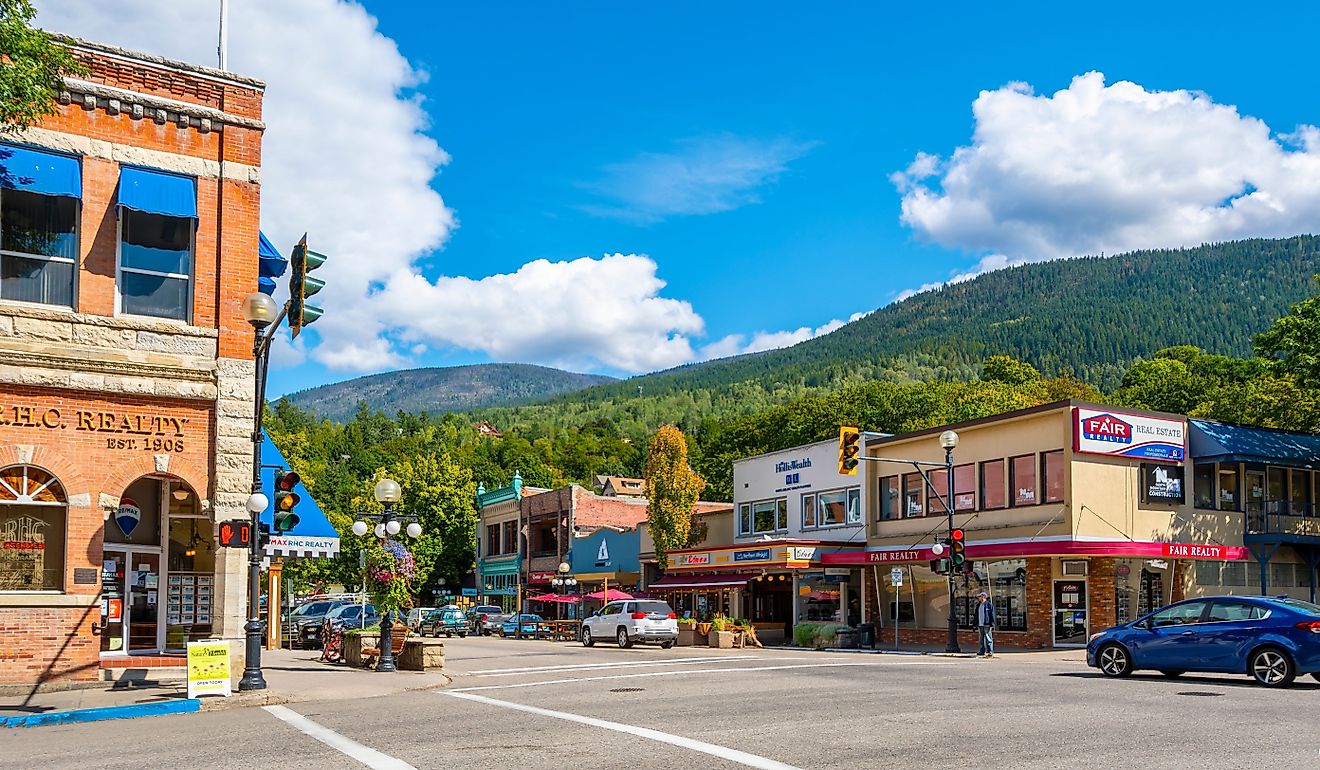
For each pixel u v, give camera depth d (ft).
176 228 68.54
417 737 43.19
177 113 68.28
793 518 156.66
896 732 41.88
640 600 130.72
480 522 264.52
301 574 219.82
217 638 66.13
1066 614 115.14
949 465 109.81
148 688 63.41
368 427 542.98
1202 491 120.78
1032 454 118.21
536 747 39.45
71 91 65.16
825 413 250.98
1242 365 246.47
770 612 151.02
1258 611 61.62
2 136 62.95
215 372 67.51
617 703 55.36
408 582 85.92
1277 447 123.03
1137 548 111.55
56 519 63.72
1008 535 119.55
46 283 64.59
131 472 65.16
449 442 518.37
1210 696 54.08
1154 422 117.91
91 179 65.62
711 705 53.26
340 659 94.84
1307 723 43.27
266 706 58.29
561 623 169.58
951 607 107.45
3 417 61.93
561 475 429.79
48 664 62.23
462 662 97.81
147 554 70.18
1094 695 55.47
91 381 64.03
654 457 171.94
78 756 39.91
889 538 137.69
